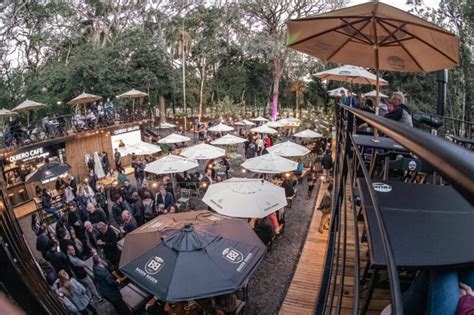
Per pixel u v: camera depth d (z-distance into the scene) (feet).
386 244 3.16
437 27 8.25
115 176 58.08
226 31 126.41
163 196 35.29
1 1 96.12
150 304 21.15
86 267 24.26
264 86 133.80
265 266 27.61
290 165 40.09
